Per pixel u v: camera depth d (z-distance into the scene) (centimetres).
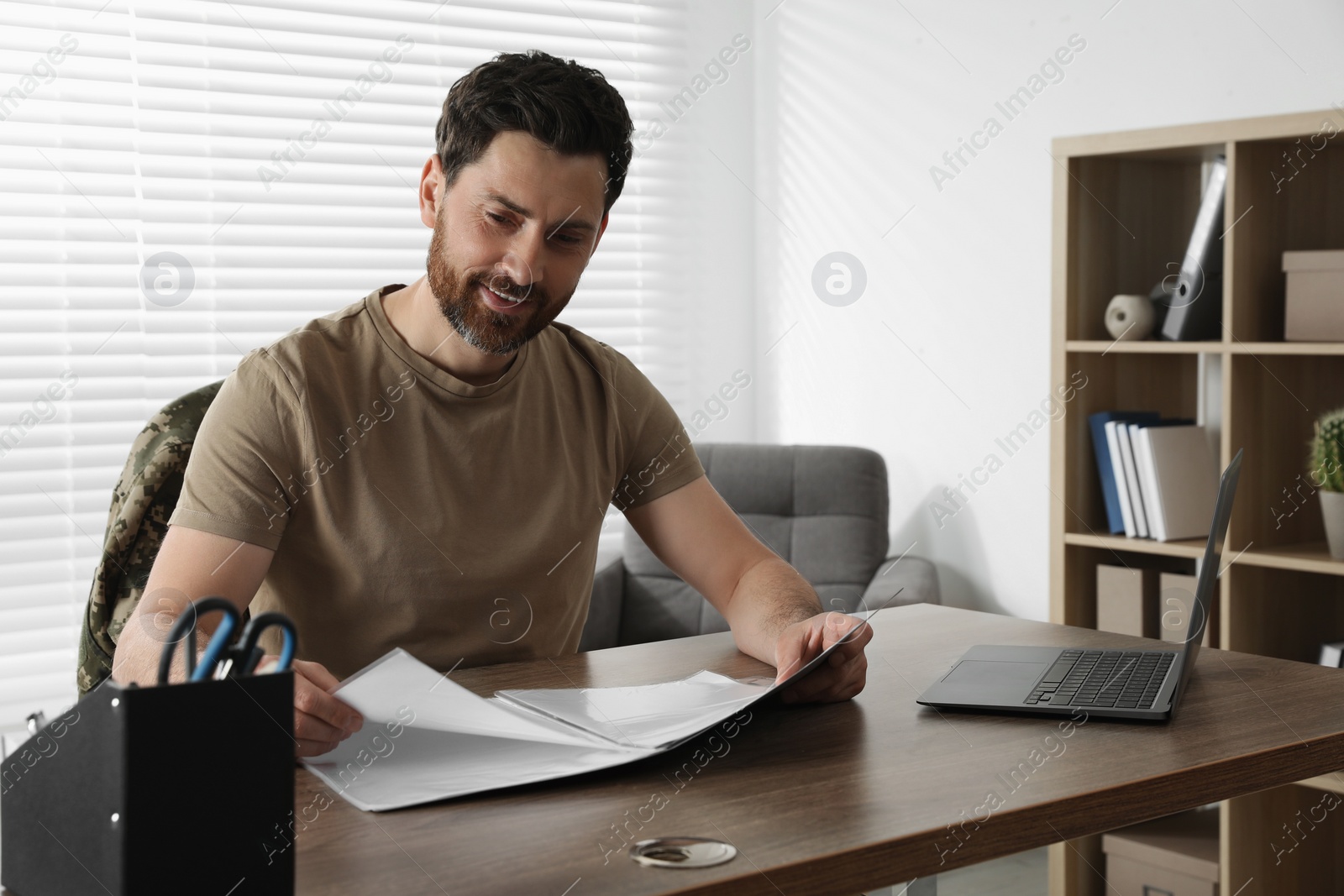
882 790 75
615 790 75
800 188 319
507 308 116
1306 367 201
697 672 107
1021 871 228
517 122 111
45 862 64
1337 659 181
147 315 256
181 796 58
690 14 322
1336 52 199
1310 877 195
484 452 124
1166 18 225
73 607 250
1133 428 205
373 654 119
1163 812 78
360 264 279
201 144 260
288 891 60
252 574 109
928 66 276
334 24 273
